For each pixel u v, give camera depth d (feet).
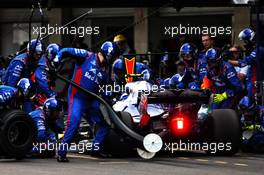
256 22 110.42
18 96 99.91
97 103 96.78
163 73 130.72
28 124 95.91
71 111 95.50
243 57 126.21
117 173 84.28
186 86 114.32
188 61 113.29
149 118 97.96
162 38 168.35
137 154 104.06
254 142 106.73
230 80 109.50
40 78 104.94
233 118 100.83
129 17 173.06
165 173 84.53
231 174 84.02
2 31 188.96
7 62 123.24
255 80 113.39
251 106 109.81
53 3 128.88
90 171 86.02
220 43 157.99
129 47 162.61
